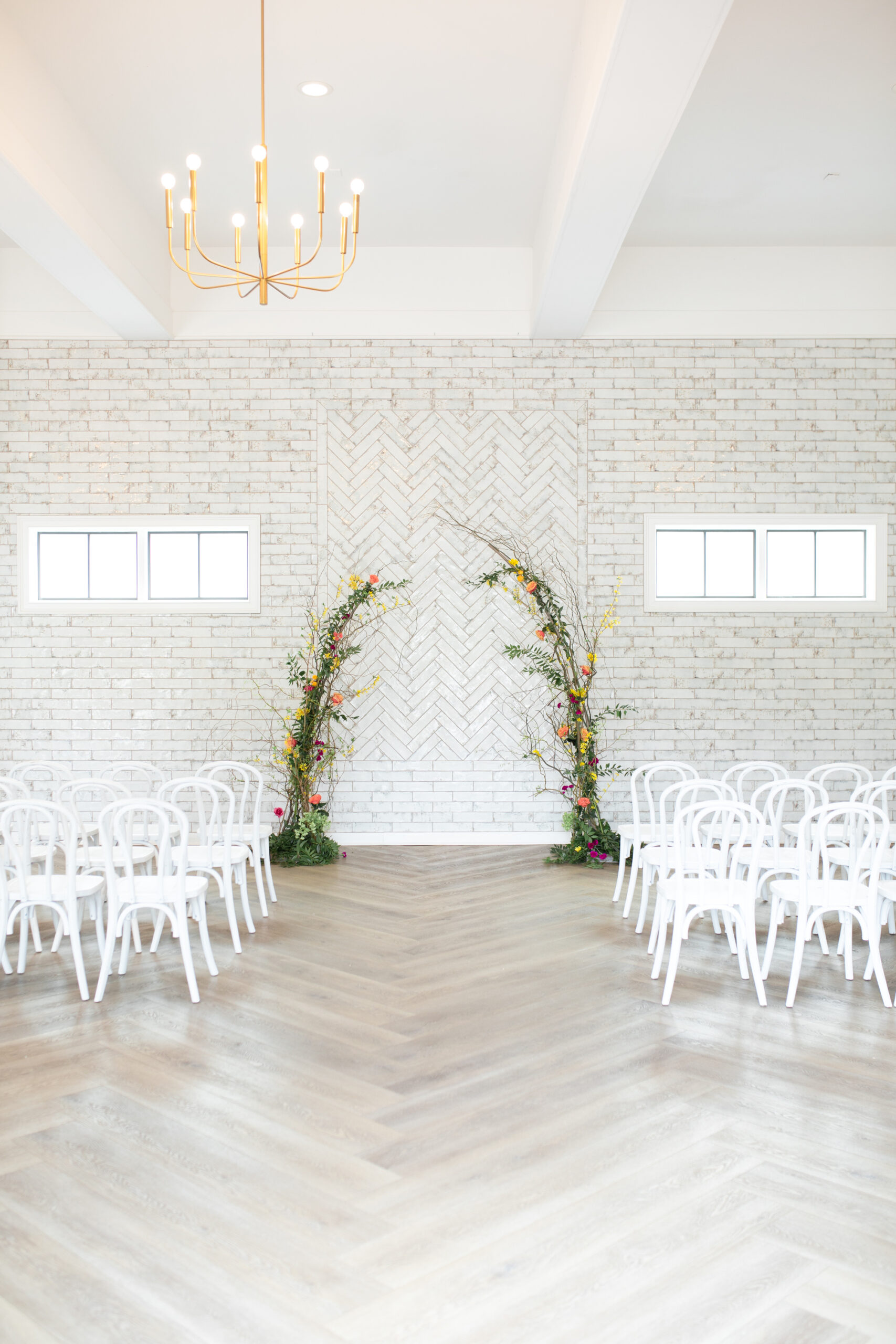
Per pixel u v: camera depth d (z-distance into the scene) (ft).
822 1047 11.62
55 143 16.71
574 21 14.89
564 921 17.22
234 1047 11.56
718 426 24.13
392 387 24.09
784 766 23.79
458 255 24.07
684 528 24.29
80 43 15.49
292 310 24.07
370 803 24.11
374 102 17.19
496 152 18.97
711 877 15.31
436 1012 12.73
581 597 24.06
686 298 24.07
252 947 15.58
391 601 24.04
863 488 24.14
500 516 24.11
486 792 24.14
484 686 24.11
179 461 24.06
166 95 16.94
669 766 17.44
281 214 21.99
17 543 24.09
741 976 14.19
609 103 13.44
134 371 24.07
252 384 24.07
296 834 22.25
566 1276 7.33
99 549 24.57
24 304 24.04
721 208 21.77
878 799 23.82
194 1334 6.71
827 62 16.06
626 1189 8.52
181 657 24.06
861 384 24.14
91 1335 6.70
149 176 19.86
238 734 24.02
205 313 24.07
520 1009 12.85
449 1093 10.37
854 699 24.13
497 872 21.20
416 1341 6.64
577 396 24.09
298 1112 9.93
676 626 24.06
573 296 21.03
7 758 24.12
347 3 14.47
